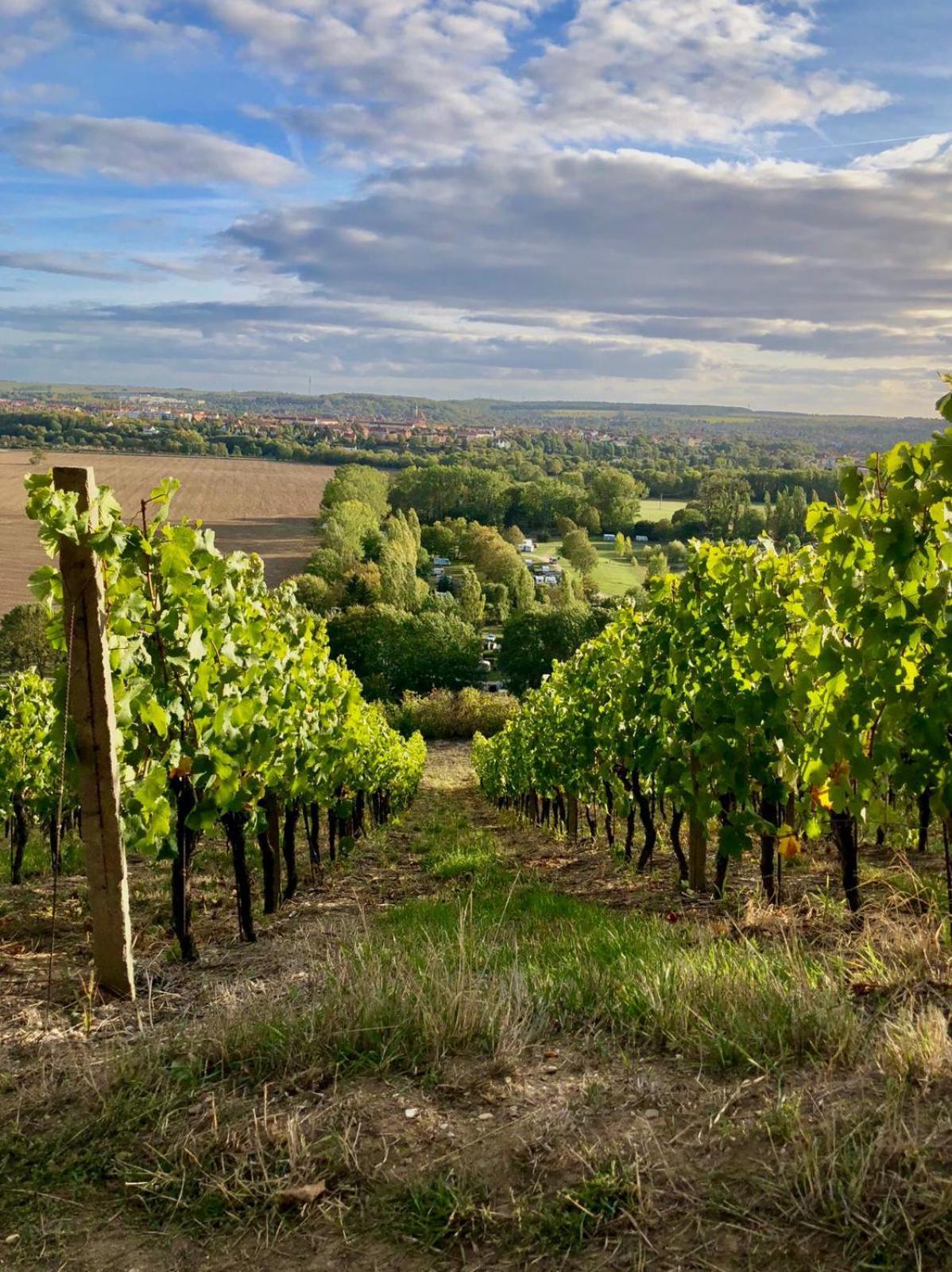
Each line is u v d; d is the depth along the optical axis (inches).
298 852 526.6
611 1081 126.3
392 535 3912.4
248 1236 102.6
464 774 1660.9
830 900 227.9
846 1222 89.2
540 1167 107.1
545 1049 140.1
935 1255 84.0
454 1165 109.5
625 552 4505.4
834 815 222.1
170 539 226.7
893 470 195.3
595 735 460.4
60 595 194.1
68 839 498.6
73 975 205.3
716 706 275.3
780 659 240.5
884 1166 95.0
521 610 2795.3
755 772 258.2
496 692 2493.8
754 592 271.7
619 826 587.5
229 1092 135.0
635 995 149.6
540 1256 93.2
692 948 193.5
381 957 182.2
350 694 492.1
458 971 160.7
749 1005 137.2
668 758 308.7
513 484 5595.5
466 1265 93.6
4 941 246.5
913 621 194.1
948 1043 117.0
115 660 200.5
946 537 192.2
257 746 268.4
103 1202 111.5
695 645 302.7
